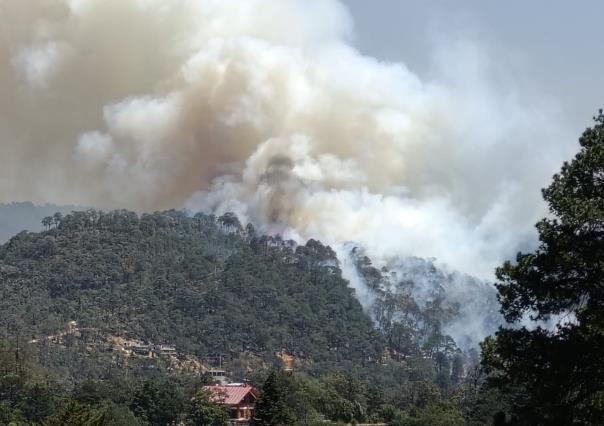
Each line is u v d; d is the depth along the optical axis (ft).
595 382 132.87
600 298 135.13
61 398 539.29
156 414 524.11
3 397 531.50
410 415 598.34
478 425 371.76
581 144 146.61
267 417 409.08
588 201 135.13
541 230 143.33
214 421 532.32
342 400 609.01
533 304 145.07
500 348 143.64
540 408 138.41
